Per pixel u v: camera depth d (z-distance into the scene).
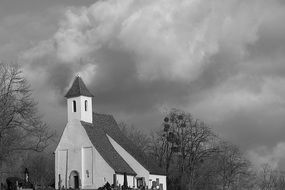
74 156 117.44
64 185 117.25
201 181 147.88
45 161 153.25
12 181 93.81
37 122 99.12
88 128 119.06
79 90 119.94
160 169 127.81
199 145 140.75
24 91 98.06
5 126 94.94
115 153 121.19
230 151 162.50
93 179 114.56
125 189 105.94
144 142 165.00
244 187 170.50
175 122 142.38
